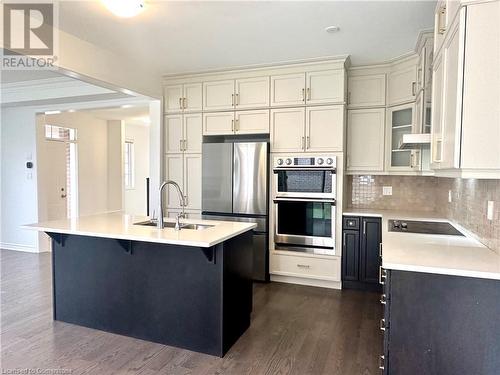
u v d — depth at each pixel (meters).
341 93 3.86
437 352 1.77
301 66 3.99
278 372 2.31
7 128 5.62
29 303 3.47
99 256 2.93
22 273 4.41
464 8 1.66
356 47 3.51
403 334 1.82
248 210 4.19
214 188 4.33
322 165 3.91
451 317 1.74
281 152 4.12
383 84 3.99
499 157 1.65
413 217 3.56
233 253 2.70
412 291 1.80
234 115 4.32
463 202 2.81
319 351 2.59
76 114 6.91
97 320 2.94
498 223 1.99
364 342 2.72
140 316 2.78
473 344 1.71
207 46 3.48
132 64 3.97
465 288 1.72
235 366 2.39
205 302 2.57
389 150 3.98
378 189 4.39
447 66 1.96
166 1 2.55
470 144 1.68
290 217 4.08
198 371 2.32
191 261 2.61
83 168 7.11
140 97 4.70
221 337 2.52
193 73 4.42
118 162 7.72
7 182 5.68
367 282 3.87
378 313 3.28
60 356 2.50
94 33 3.14
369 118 4.07
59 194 6.64
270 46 3.50
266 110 4.17
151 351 2.59
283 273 4.14
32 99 4.76
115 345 2.68
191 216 4.59
